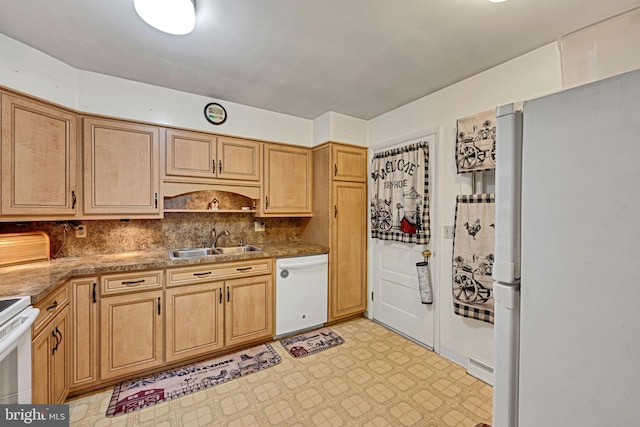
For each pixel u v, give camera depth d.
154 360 2.06
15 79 1.65
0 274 1.67
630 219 0.56
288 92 2.44
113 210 2.15
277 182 2.93
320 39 1.67
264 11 1.42
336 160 2.95
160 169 2.33
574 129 0.63
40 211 1.79
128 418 1.66
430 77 2.16
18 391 1.18
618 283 0.57
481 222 2.01
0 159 1.59
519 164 0.76
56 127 1.88
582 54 0.84
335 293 2.98
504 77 1.93
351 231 3.08
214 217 2.91
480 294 2.01
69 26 1.53
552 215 0.67
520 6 1.39
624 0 1.34
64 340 1.70
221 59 1.89
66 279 1.71
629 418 0.56
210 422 1.64
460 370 2.16
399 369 2.18
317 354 2.41
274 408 1.75
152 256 2.29
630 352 0.56
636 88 0.54
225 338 2.36
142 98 2.24
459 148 2.13
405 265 2.72
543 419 0.70
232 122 2.65
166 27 1.43
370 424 1.63
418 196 2.47
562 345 0.66
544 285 0.69
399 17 1.47
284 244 3.11
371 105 2.73
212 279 2.29
